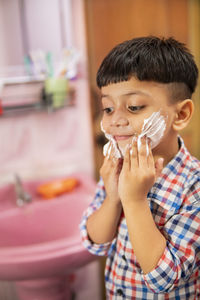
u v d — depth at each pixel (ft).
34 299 4.36
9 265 3.17
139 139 2.06
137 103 2.00
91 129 5.04
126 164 2.15
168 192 2.30
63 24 4.50
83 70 4.76
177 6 5.47
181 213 2.17
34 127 4.75
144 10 5.22
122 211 2.59
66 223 4.43
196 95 6.32
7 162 4.75
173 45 2.14
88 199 4.45
